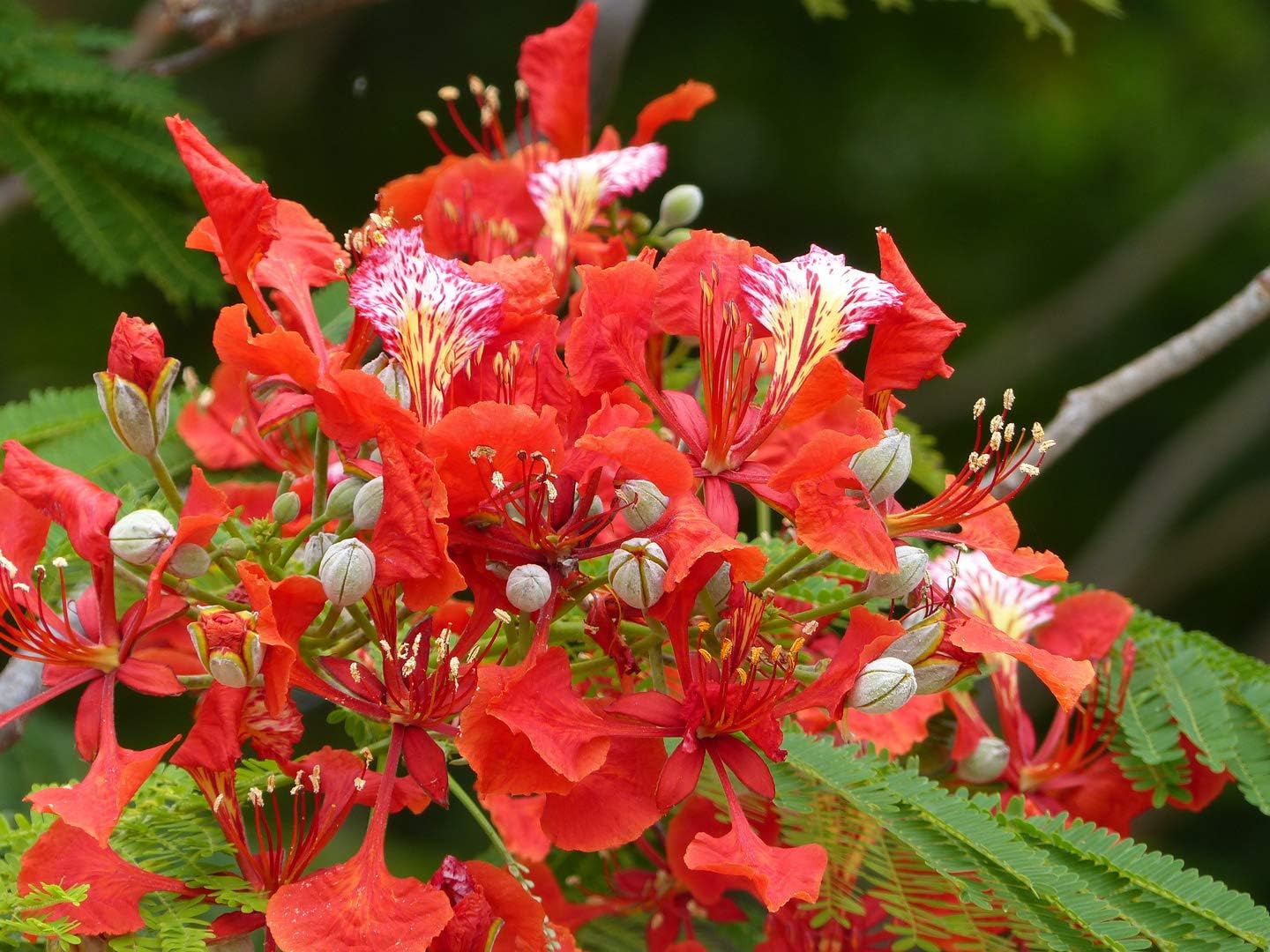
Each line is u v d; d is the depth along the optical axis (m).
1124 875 1.51
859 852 1.53
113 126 1.81
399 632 1.50
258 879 1.49
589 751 1.45
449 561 1.44
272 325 1.50
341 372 1.44
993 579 1.65
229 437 1.69
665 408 1.51
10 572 1.48
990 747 1.63
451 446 1.45
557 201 1.66
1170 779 1.63
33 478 1.48
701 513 1.46
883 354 1.51
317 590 1.45
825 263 1.50
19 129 1.80
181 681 1.48
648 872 1.68
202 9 1.94
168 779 1.52
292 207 1.54
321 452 1.51
